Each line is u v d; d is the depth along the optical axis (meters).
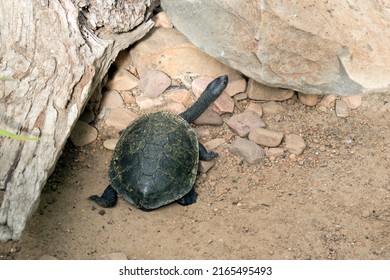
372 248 1.71
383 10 1.94
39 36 1.86
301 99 2.03
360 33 1.87
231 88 2.02
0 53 1.84
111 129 1.96
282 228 1.75
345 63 1.86
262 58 1.87
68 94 1.76
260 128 1.94
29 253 1.68
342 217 1.77
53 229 1.72
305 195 1.82
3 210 1.58
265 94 2.02
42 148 1.67
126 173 1.76
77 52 1.85
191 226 1.75
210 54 1.94
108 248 1.70
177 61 2.05
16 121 1.70
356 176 1.86
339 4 1.89
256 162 1.89
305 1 1.85
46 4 1.90
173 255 1.69
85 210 1.77
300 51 1.84
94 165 1.87
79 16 1.94
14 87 1.76
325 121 2.00
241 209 1.79
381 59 1.86
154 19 2.10
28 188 1.61
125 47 2.00
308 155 1.92
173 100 2.02
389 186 1.84
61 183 1.82
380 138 1.96
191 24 1.95
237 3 1.84
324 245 1.72
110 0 1.93
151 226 1.75
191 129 1.86
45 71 1.80
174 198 1.75
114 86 2.04
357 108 2.03
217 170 1.87
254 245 1.71
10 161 1.64
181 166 1.77
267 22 1.82
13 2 1.90
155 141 1.78
